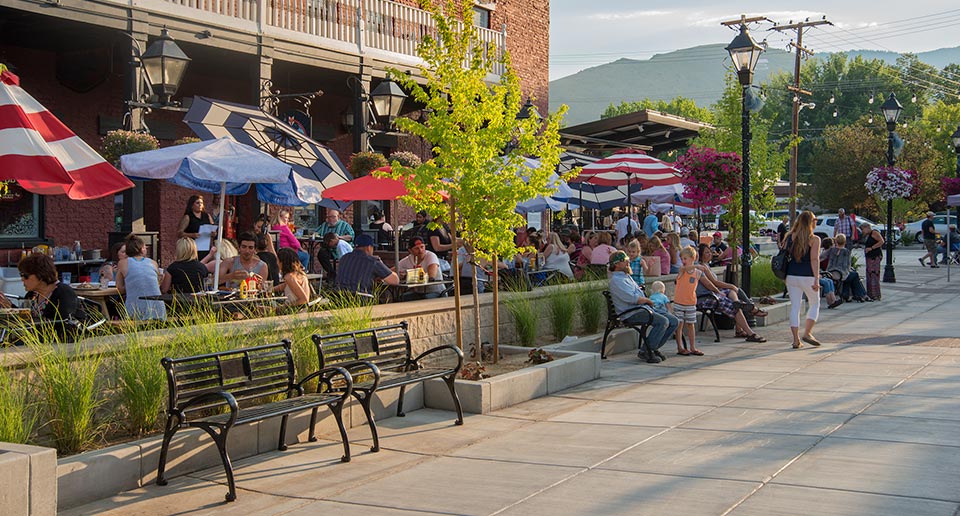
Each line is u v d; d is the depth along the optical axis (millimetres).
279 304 9297
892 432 6879
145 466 5961
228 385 6496
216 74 18984
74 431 6031
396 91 16750
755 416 7613
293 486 5930
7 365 5871
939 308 17391
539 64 26422
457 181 9273
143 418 6504
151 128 17578
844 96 88625
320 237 18047
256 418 5996
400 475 6137
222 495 5734
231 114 13156
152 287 9602
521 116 15930
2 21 13812
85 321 7250
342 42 18266
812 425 7195
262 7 16500
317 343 7340
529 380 8797
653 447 6648
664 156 82812
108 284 11344
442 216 9891
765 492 5398
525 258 16109
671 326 11156
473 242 9648
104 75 15781
